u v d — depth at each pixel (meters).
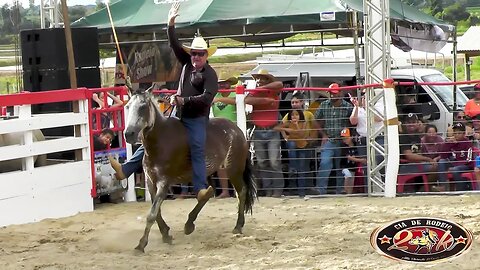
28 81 12.53
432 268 7.29
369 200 11.51
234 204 11.40
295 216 10.32
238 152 9.18
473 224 9.14
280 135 12.02
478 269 7.23
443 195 11.66
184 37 16.69
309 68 15.14
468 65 23.02
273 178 11.95
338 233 9.09
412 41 16.78
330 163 11.88
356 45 14.14
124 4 17.27
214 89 8.48
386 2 11.87
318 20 14.44
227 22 15.22
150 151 8.30
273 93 11.86
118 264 7.81
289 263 7.63
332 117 11.82
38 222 10.32
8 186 10.05
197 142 8.43
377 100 11.82
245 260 7.84
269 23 14.88
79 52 12.52
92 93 11.27
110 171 11.68
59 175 10.75
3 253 8.43
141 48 16.61
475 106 12.21
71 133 12.20
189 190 12.52
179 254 8.23
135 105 7.95
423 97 13.95
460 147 12.01
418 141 12.52
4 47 25.08
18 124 10.12
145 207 11.45
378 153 12.34
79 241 9.08
